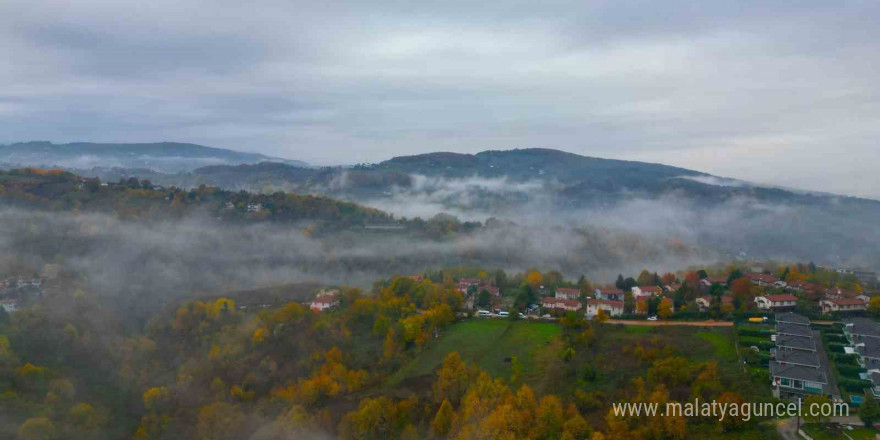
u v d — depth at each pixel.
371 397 106.25
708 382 93.00
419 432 95.06
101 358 132.62
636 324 130.00
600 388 99.62
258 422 104.31
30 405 104.81
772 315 130.50
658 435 81.38
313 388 108.44
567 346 117.81
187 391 120.62
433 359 122.69
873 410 81.56
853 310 135.12
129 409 119.12
